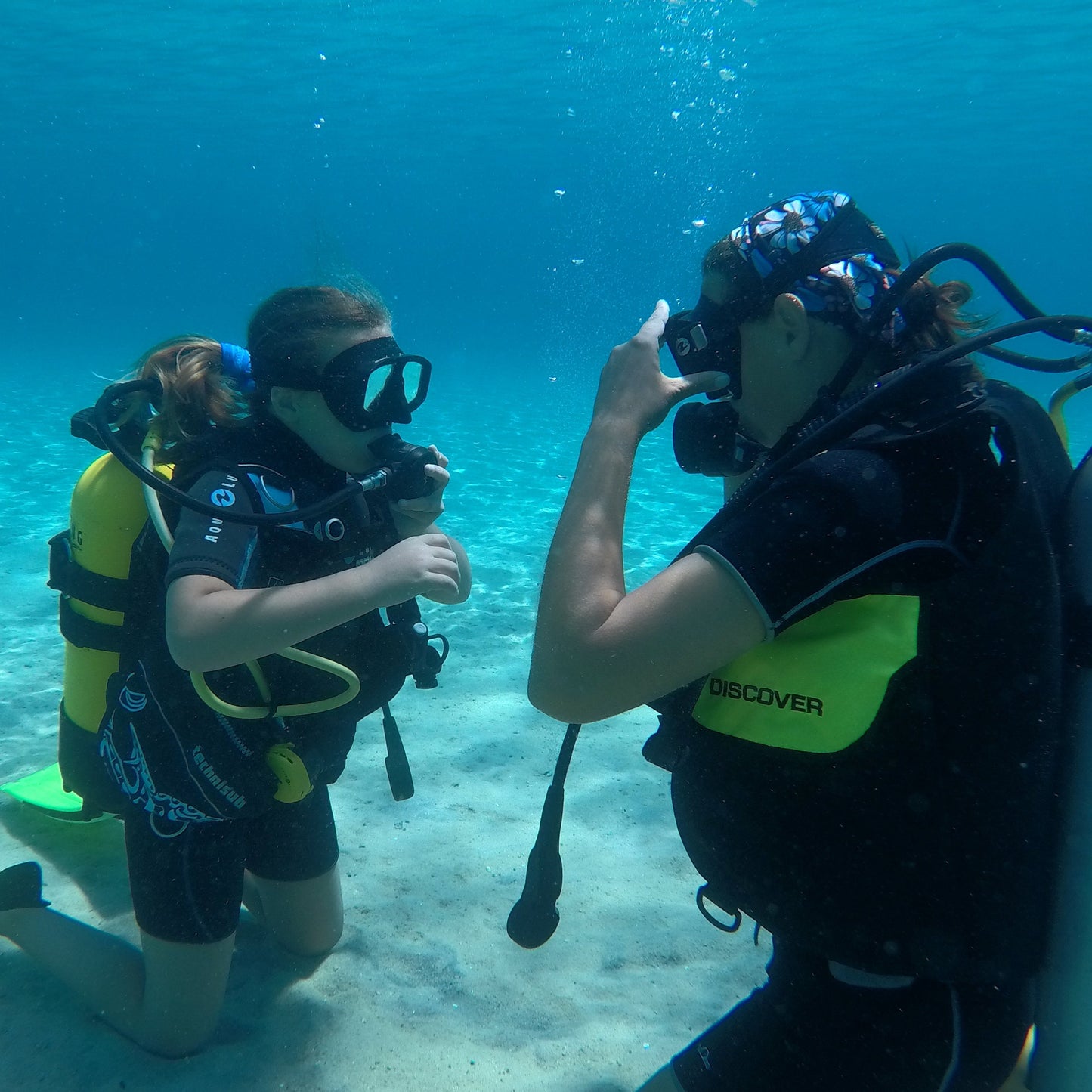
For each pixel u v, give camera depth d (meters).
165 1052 2.19
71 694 2.30
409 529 2.24
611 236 108.56
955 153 38.41
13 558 6.53
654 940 2.78
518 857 3.19
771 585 1.05
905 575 1.06
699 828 1.34
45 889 2.86
